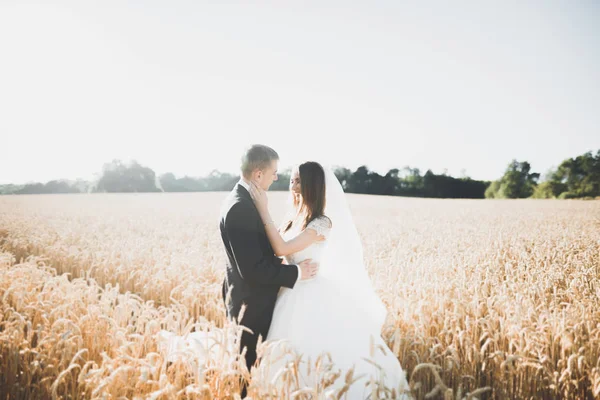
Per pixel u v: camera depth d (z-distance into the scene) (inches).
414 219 724.0
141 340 102.4
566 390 113.4
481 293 192.1
